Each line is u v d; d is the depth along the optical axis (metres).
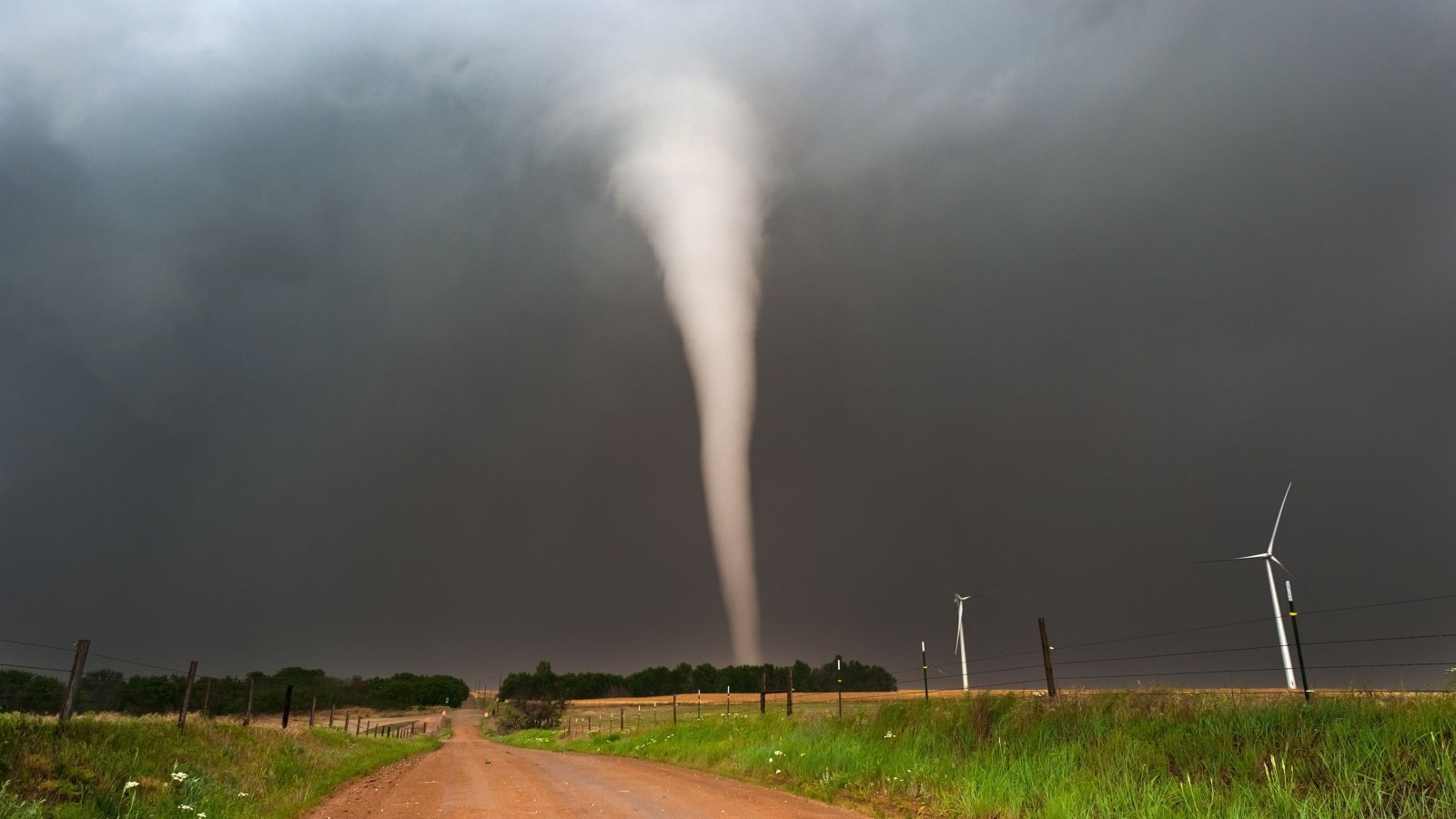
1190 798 10.22
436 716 157.50
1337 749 10.59
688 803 14.48
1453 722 10.21
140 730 15.68
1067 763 12.81
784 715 32.22
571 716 106.12
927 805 12.78
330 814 13.80
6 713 13.79
